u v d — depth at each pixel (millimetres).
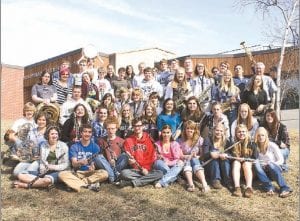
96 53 12148
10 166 7809
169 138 7145
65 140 7422
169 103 7609
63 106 7879
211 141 7117
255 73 8102
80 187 6676
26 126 7465
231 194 6707
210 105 7914
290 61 14602
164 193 6637
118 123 7445
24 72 24172
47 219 5645
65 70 8609
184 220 5754
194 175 7301
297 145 11258
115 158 7051
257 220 5832
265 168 6984
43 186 6652
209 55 19125
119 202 6258
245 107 7309
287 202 6496
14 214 5754
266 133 7004
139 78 9461
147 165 6965
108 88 9500
